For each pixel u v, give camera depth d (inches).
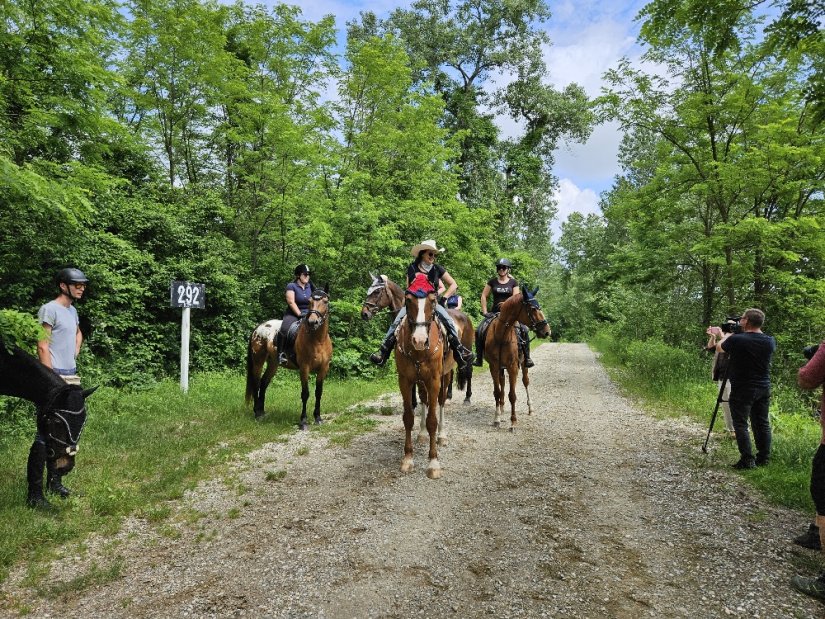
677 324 583.2
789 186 441.7
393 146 612.7
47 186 226.7
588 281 1496.1
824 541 133.3
